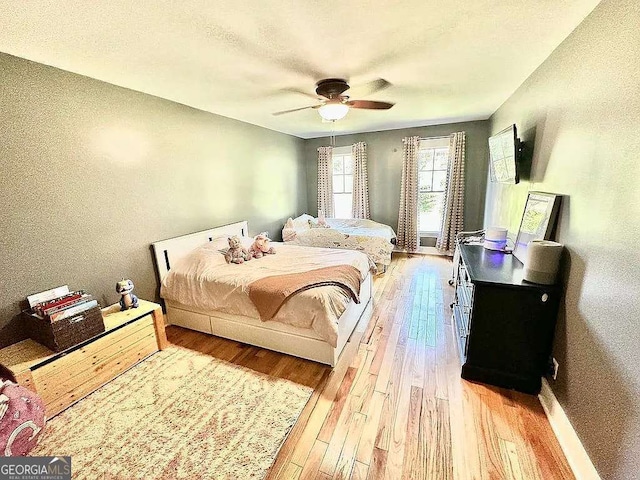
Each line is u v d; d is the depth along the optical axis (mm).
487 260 2328
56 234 2137
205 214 3533
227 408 1855
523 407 1821
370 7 1415
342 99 2531
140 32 1597
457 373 2154
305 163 6117
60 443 1625
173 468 1475
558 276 1790
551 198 1899
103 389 2045
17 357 1791
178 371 2234
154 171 2859
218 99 2971
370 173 5629
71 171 2201
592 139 1468
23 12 1377
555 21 1588
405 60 2066
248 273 2695
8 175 1879
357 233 4711
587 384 1405
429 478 1404
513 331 1896
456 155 4824
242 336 2607
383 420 1743
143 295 2801
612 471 1197
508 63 2174
